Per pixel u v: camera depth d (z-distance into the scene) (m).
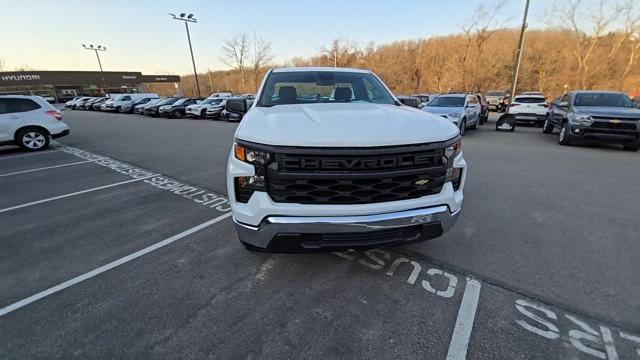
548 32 36.12
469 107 11.59
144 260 2.80
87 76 53.66
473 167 6.16
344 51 43.34
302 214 1.97
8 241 3.23
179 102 22.45
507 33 38.59
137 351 1.80
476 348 1.80
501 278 2.46
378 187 2.00
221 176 5.73
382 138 1.94
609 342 1.84
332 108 2.66
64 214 3.95
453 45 39.84
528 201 4.16
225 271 2.61
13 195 4.75
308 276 2.51
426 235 2.21
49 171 6.32
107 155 8.02
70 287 2.43
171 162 7.00
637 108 8.35
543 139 10.31
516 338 1.87
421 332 1.92
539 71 37.72
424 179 2.10
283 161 1.92
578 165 6.33
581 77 31.28
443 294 2.28
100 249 3.03
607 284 2.37
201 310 2.14
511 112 14.57
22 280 2.54
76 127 15.69
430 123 2.25
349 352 1.78
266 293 2.31
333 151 1.88
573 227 3.36
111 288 2.40
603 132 7.87
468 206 3.99
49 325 2.02
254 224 2.05
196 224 3.58
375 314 2.08
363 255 2.81
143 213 3.94
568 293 2.27
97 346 1.84
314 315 2.07
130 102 27.22
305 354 1.77
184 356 1.77
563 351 1.78
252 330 1.95
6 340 1.90
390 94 3.55
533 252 2.85
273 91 3.31
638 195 4.39
